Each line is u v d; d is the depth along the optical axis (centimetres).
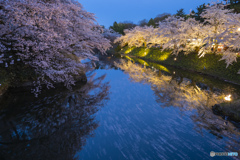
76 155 602
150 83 1792
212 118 948
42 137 695
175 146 679
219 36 1788
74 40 1419
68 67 1248
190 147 670
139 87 1619
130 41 5578
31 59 1116
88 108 1052
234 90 1545
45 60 1123
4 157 559
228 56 1852
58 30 1181
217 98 1308
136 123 880
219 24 2280
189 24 2877
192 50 2867
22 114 870
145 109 1076
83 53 1636
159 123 880
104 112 1012
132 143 696
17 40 958
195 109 1082
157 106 1128
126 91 1470
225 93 1451
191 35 2617
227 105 1002
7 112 860
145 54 4534
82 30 1627
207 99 1286
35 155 579
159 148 662
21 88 1102
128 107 1105
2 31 873
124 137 741
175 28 2906
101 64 3238
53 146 642
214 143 700
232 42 1599
